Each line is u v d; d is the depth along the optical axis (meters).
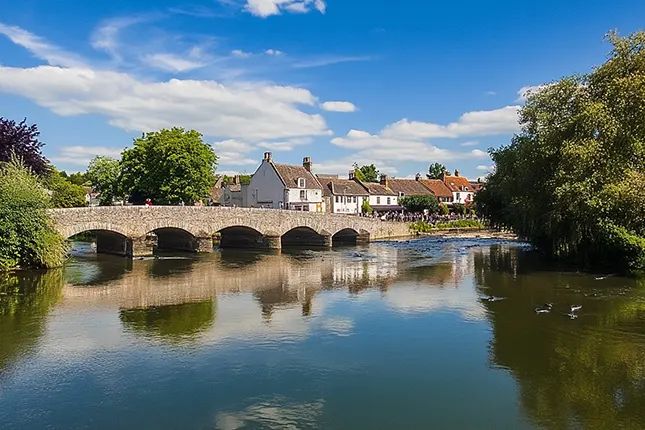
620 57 27.27
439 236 66.12
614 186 24.14
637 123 25.22
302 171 72.56
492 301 20.39
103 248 42.41
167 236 46.16
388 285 24.94
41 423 9.73
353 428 9.54
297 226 48.53
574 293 21.58
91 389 11.34
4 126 36.91
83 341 14.90
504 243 54.19
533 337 15.20
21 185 28.17
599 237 27.47
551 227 29.38
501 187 38.69
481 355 13.66
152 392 11.18
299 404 10.59
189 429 9.50
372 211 79.50
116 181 75.25
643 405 10.45
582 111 26.64
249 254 41.88
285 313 18.66
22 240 28.33
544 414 10.12
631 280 24.73
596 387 11.43
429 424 9.73
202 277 27.77
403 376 12.19
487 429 9.52
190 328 16.42
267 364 12.98
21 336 15.39
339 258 38.66
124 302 20.52
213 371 12.46
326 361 13.25
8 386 11.51
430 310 19.00
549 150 28.31
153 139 57.59
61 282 25.41
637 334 15.36
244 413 10.16
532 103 31.55
